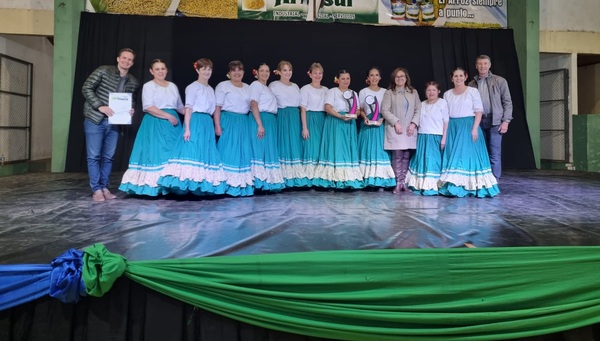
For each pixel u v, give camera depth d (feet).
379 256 5.99
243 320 5.82
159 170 11.96
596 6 23.72
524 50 21.84
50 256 6.36
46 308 5.69
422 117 13.32
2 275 5.50
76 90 18.95
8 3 19.85
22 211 9.98
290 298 5.83
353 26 20.35
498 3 22.12
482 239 7.41
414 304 6.04
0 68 19.79
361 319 5.91
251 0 20.16
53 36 20.40
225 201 11.76
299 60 19.92
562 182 16.06
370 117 13.64
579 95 29.35
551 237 7.55
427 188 12.96
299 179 14.06
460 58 21.31
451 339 6.02
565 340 6.40
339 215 9.70
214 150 12.16
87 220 8.99
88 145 11.54
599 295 6.43
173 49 19.24
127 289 5.81
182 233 7.86
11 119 20.84
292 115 14.03
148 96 12.01
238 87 12.76
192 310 5.91
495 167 14.25
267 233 7.86
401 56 20.68
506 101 13.85
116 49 19.11
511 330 6.12
